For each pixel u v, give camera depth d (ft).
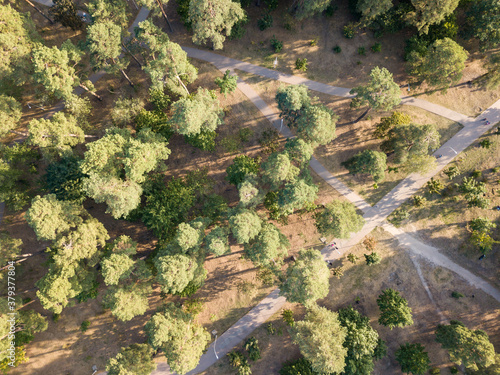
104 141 134.51
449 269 173.88
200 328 150.51
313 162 172.86
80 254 134.82
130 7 169.89
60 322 164.45
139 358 140.87
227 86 155.94
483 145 170.50
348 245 171.22
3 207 164.86
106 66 144.15
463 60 148.56
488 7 153.69
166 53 134.21
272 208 155.63
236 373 166.81
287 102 142.31
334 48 173.17
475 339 150.20
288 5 173.37
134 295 137.69
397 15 164.86
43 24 168.35
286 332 169.07
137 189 137.49
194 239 131.03
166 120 154.30
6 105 141.38
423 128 148.36
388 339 170.81
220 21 137.90
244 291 168.45
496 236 173.37
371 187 173.06
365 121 172.24
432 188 168.25
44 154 142.00
